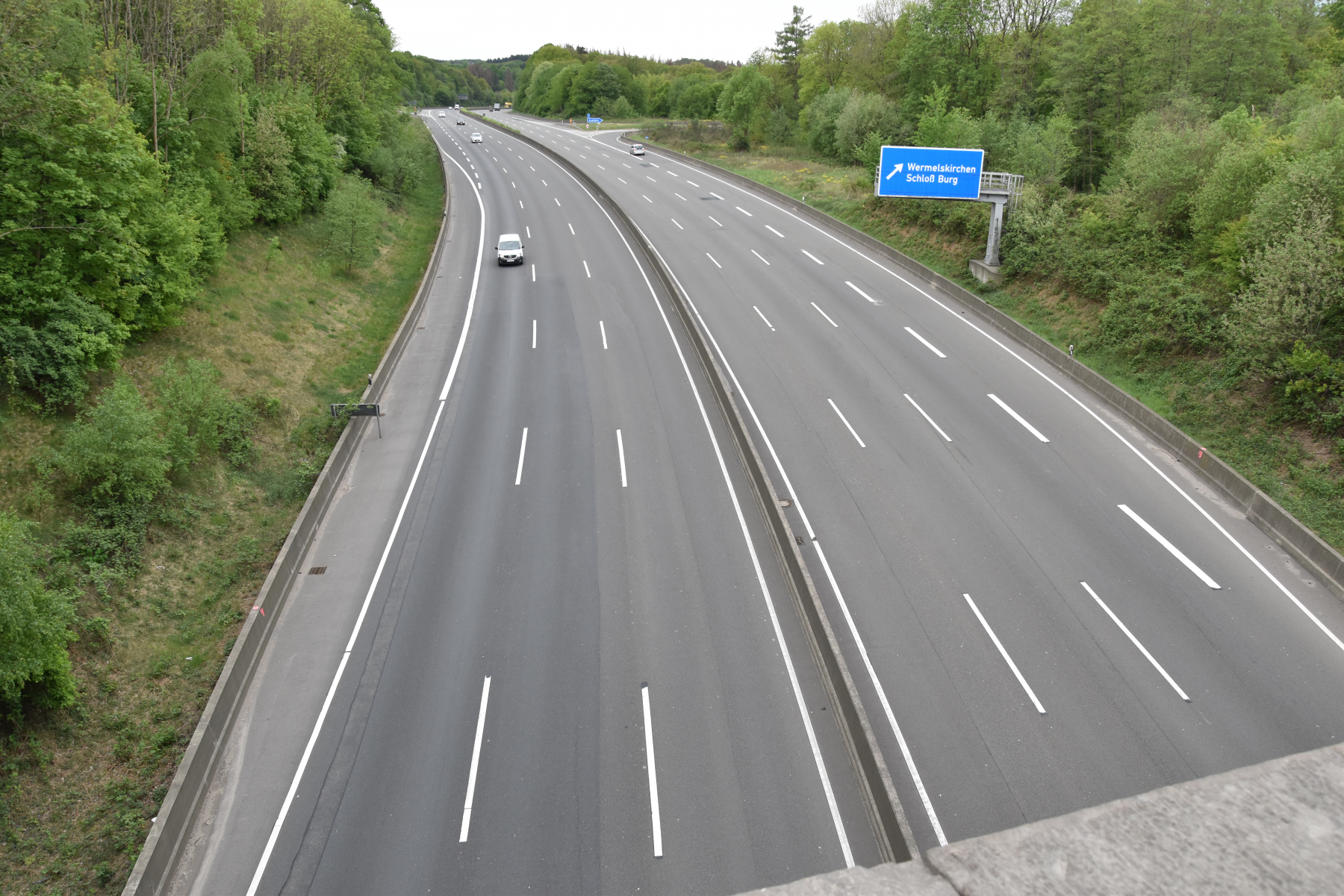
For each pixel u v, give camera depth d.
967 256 47.44
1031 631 20.70
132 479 24.22
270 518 26.94
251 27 48.53
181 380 27.55
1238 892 2.29
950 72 78.88
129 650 21.03
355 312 43.34
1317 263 28.16
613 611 21.77
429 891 14.94
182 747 18.78
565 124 144.12
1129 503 25.86
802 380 34.78
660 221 62.00
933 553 23.77
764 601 21.94
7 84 25.48
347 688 19.67
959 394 33.19
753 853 15.38
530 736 18.09
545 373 36.16
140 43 39.09
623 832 15.89
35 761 17.75
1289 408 28.56
